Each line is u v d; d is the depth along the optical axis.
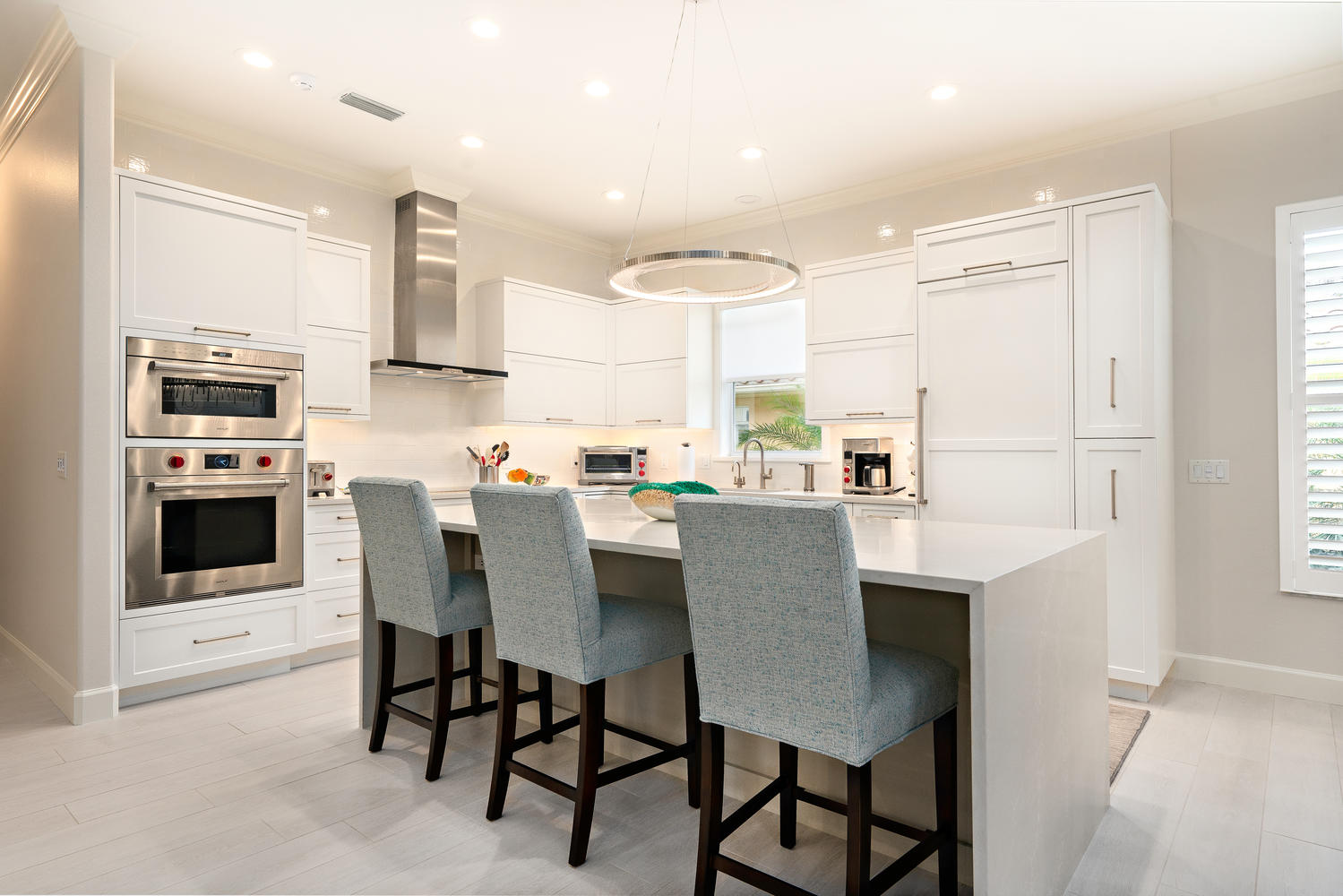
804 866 1.93
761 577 1.50
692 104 3.61
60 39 2.97
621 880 1.86
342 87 3.46
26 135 3.55
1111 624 3.31
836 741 1.46
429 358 4.54
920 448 3.83
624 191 4.80
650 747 2.54
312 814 2.19
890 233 4.61
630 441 5.97
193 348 3.25
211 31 3.00
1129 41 3.05
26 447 3.53
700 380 5.34
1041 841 1.72
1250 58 3.18
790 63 3.23
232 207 3.40
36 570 3.41
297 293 3.62
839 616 1.41
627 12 2.87
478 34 3.02
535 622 2.03
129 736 2.80
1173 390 3.59
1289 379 3.33
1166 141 3.65
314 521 3.70
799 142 4.04
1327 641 3.24
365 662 2.92
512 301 4.95
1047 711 1.77
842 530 1.38
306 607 3.64
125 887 1.82
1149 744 2.76
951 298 3.76
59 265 3.12
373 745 2.66
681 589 2.47
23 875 1.86
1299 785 2.40
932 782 1.91
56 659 3.15
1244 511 3.42
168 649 3.19
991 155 4.16
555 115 3.73
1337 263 3.24
